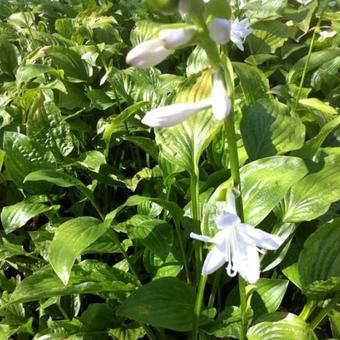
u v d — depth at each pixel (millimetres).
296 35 792
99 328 417
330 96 617
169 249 432
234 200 302
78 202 525
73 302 455
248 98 524
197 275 424
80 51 688
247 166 391
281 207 402
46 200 511
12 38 811
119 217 562
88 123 662
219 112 252
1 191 609
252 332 358
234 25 486
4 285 479
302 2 827
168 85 594
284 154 469
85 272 414
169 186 468
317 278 377
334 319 381
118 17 865
